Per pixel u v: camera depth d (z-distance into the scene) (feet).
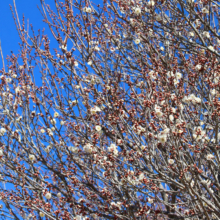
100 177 17.11
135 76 21.57
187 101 17.38
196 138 15.56
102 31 22.93
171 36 24.16
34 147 18.56
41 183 18.29
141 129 15.57
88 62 20.35
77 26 20.08
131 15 21.35
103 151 15.71
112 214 16.70
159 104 16.76
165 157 17.89
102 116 19.06
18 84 18.76
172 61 19.29
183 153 16.78
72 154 17.60
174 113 16.31
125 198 17.51
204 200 15.57
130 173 16.21
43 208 15.76
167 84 16.63
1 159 16.46
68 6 19.79
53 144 18.45
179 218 16.93
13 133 18.01
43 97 18.98
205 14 22.35
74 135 18.11
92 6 22.98
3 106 18.33
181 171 14.80
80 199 16.85
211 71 17.58
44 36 19.31
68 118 18.56
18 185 17.39
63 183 18.33
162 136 14.90
